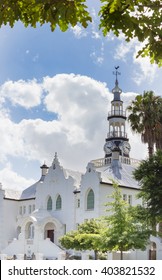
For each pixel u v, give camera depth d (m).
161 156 32.84
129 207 32.50
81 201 57.50
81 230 43.44
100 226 43.34
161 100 44.25
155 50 7.21
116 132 78.12
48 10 6.77
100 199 54.97
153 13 6.92
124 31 7.02
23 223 60.34
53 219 59.94
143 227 31.52
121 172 60.88
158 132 43.69
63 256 48.16
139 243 30.06
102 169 62.75
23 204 71.75
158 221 32.94
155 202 32.06
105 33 7.15
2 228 69.81
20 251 59.38
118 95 79.75
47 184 65.81
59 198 63.16
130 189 57.72
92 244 37.62
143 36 6.98
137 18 6.89
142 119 44.00
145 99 43.94
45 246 55.94
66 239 42.44
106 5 6.99
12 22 7.02
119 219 31.03
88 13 6.78
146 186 32.50
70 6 6.71
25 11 6.98
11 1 6.88
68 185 61.62
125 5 6.84
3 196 70.81
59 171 64.00
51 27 6.95
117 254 42.38
